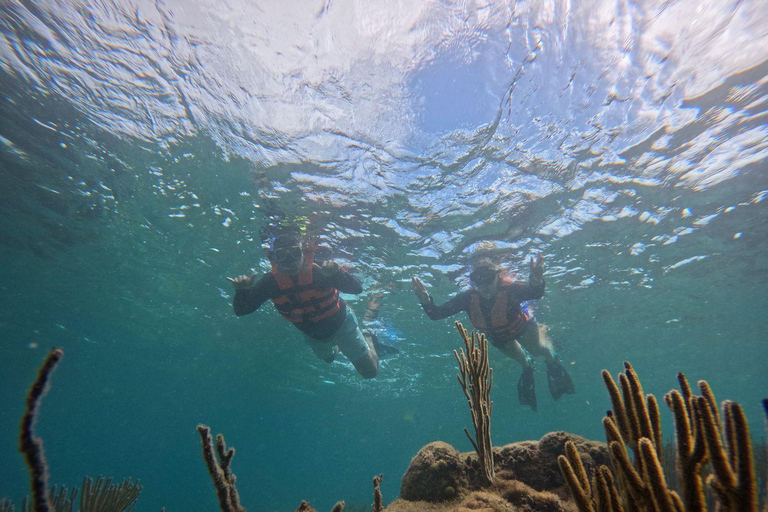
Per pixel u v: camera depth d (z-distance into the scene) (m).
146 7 1.71
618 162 2.34
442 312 2.39
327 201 2.59
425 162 2.27
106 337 6.57
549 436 1.22
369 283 3.59
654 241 3.10
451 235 2.90
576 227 2.87
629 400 0.60
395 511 1.06
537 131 2.10
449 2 1.62
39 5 1.77
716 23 1.69
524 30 1.70
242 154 2.33
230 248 3.31
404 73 1.85
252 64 1.86
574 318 4.55
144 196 2.85
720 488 0.43
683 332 5.30
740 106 2.03
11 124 2.38
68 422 17.34
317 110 2.03
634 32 1.72
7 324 5.97
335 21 1.69
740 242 3.13
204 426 0.61
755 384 9.13
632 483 0.49
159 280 4.20
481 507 0.99
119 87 2.08
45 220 3.32
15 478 24.66
